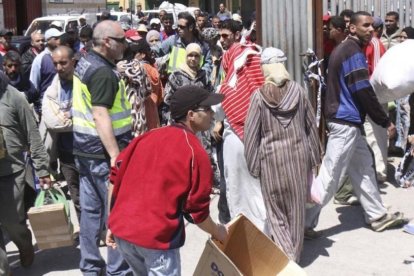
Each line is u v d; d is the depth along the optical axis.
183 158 3.54
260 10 7.13
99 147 4.84
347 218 6.60
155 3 33.88
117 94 4.75
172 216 3.57
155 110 5.97
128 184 3.66
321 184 5.88
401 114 7.73
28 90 7.64
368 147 6.11
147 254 3.58
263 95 5.14
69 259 5.91
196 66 7.24
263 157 5.19
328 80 5.88
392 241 5.99
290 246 5.20
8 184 5.26
